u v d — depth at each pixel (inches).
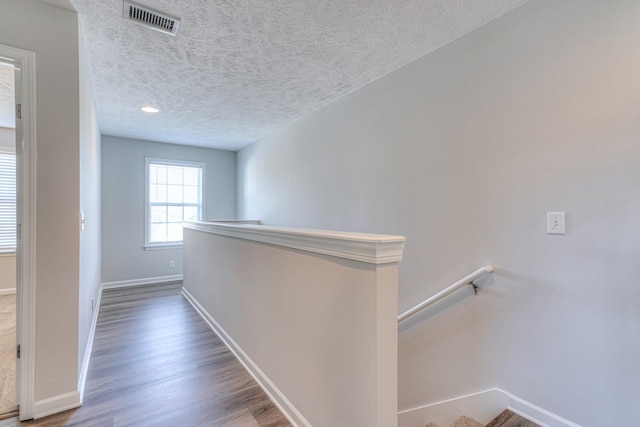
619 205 54.2
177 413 68.2
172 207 199.8
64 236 69.1
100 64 93.9
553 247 62.1
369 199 107.0
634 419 53.5
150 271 190.1
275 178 169.2
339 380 53.3
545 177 63.1
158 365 88.9
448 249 81.5
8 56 63.0
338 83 107.0
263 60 91.9
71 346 69.9
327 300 56.0
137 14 70.5
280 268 70.9
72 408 69.3
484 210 73.5
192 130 167.2
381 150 102.1
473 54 75.7
